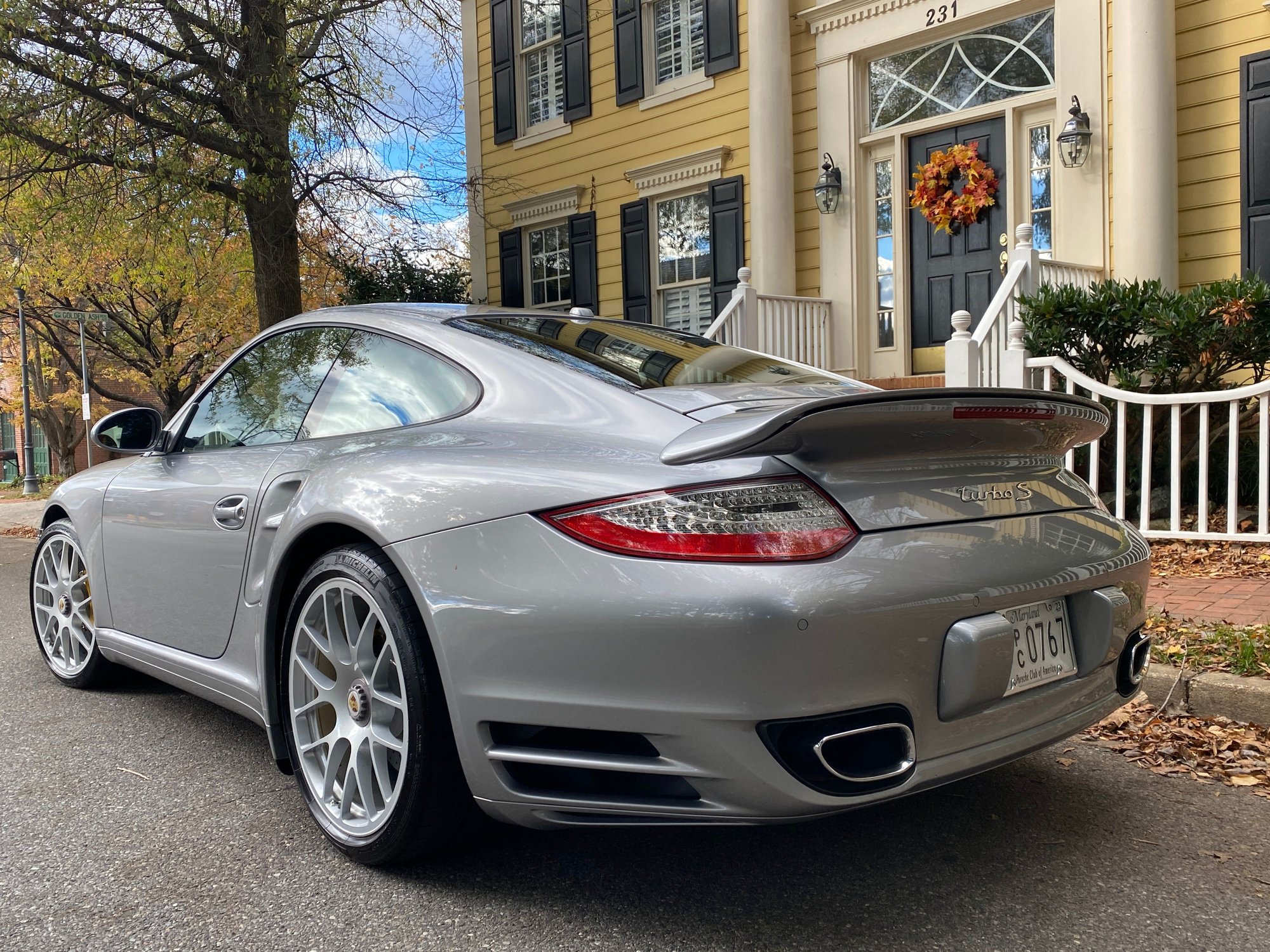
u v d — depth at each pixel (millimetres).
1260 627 3857
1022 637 2100
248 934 2062
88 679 3986
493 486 2117
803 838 2521
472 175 13656
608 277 11953
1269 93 7070
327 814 2463
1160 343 6141
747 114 10234
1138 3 7371
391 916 2131
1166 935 2023
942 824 2617
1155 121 7387
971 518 2072
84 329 23688
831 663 1781
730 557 1798
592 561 1915
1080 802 2770
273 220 10055
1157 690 3459
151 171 9555
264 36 9469
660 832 2568
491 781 2068
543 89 12789
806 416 1817
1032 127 8508
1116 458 5852
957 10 8703
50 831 2615
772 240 9898
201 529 3010
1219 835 2531
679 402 2244
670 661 1818
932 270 9211
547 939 2027
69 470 30781
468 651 2055
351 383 2857
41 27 8742
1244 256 7227
